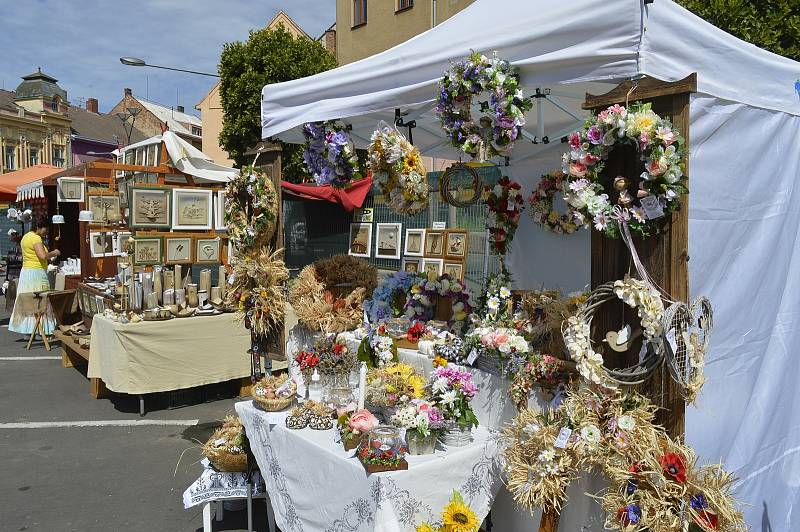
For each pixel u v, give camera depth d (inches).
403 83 118.7
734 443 110.2
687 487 78.4
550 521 93.5
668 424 85.2
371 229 251.9
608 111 80.6
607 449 84.7
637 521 79.3
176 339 216.1
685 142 78.9
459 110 100.0
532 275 163.2
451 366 109.7
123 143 1454.2
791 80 119.6
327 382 121.8
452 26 117.3
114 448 184.1
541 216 152.3
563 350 103.8
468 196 145.2
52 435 195.5
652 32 83.7
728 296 106.4
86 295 270.7
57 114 1302.9
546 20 91.4
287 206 301.1
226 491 126.5
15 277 508.1
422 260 202.5
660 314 79.0
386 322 141.3
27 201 454.9
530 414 95.7
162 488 156.1
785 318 123.2
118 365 207.8
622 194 81.4
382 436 94.5
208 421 209.8
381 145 127.2
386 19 503.8
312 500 105.7
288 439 112.2
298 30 703.7
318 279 148.7
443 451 101.4
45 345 331.0
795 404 127.0
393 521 89.4
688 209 89.4
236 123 446.9
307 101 141.6
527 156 163.8
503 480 106.8
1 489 155.2
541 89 117.2
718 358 105.1
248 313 147.3
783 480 123.6
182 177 251.0
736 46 102.8
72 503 147.3
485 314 131.7
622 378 85.9
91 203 271.3
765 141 114.2
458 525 90.2
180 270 231.0
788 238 122.0
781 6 247.4
